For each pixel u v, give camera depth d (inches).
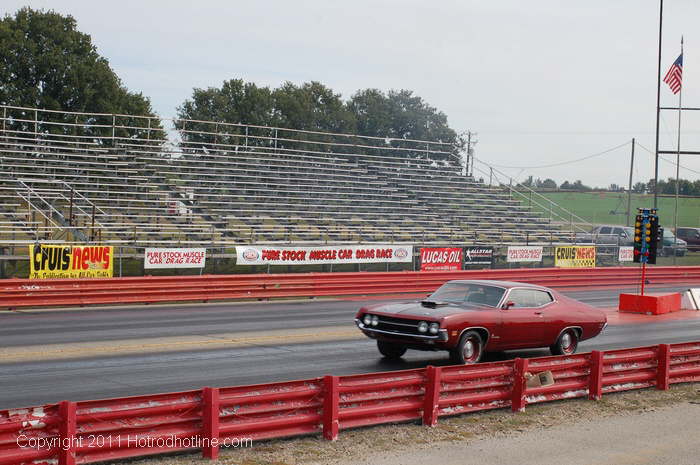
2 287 821.9
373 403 368.5
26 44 1863.9
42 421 272.8
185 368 506.3
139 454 295.6
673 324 874.8
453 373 398.9
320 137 2635.3
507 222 1865.2
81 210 1274.6
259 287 1005.8
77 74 1910.7
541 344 576.7
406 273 1143.0
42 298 847.1
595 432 396.8
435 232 1660.9
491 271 1226.0
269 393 334.0
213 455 311.6
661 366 517.0
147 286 916.0
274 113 2539.4
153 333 670.5
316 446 339.3
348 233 1526.8
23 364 506.9
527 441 371.2
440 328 508.4
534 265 1553.9
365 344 638.5
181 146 1882.4
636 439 388.8
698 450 375.9
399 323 526.3
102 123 1945.1
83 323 731.4
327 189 1744.6
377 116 2933.1
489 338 537.6
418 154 3016.7
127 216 1337.4
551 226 1925.4
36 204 1334.9
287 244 1341.0
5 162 1439.5
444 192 1905.8
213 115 2394.2
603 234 1962.4
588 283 1350.9
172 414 307.0
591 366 471.5
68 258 934.4
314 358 561.3
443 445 354.6
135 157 1595.7
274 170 1771.7
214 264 1132.5
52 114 1875.0
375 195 1770.4
